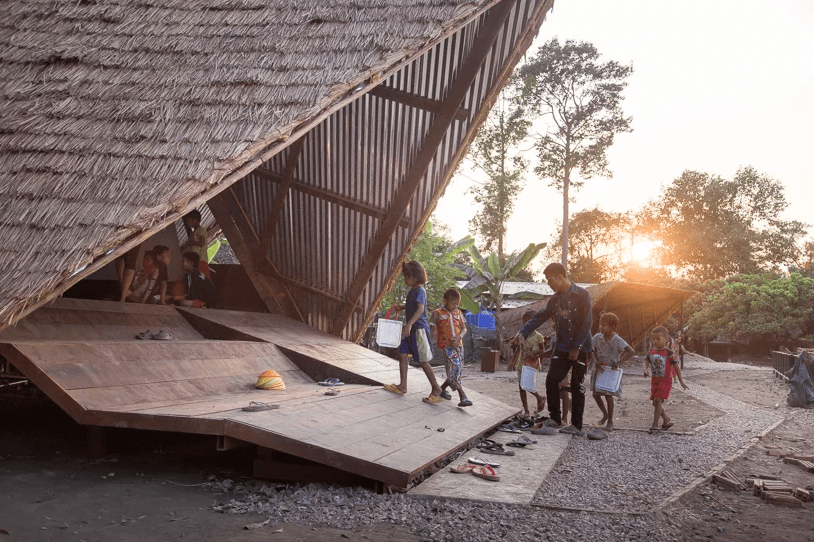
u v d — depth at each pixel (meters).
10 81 6.75
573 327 7.93
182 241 14.21
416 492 4.87
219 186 5.69
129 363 6.17
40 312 6.62
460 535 3.92
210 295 10.98
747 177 65.62
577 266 69.56
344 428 5.62
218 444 4.94
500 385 16.73
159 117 6.08
